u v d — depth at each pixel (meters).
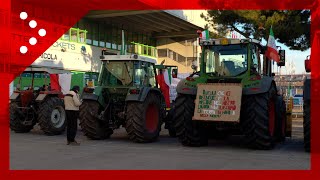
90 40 29.59
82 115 10.12
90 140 10.26
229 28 19.41
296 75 18.86
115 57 10.61
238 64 8.92
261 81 8.28
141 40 36.12
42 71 12.77
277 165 6.52
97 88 10.27
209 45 9.20
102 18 29.39
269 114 8.56
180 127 8.84
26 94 11.82
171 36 36.81
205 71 9.18
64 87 13.66
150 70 11.21
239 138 10.92
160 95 10.61
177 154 7.70
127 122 9.56
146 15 29.39
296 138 11.38
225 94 8.24
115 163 6.68
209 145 9.19
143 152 7.99
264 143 8.24
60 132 11.66
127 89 10.29
